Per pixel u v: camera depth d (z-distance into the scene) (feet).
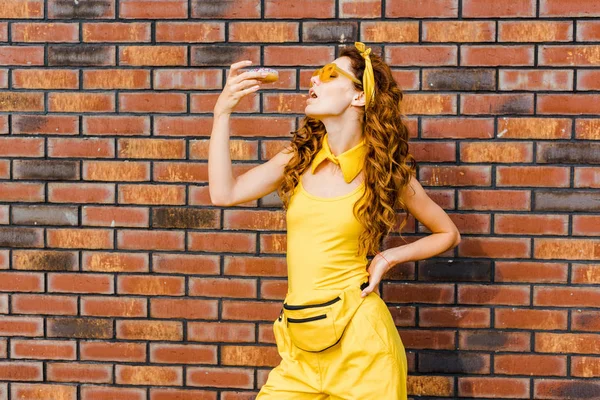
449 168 10.09
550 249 10.03
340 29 10.09
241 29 10.21
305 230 8.19
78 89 10.44
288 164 8.61
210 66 10.28
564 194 9.98
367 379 7.91
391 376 7.93
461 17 9.95
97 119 10.44
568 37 9.86
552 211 10.01
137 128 10.41
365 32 10.06
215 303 10.46
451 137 10.05
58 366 10.68
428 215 8.79
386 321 8.16
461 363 10.23
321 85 8.19
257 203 10.36
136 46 10.34
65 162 10.52
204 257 10.44
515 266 10.09
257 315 10.42
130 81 10.37
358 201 8.12
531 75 9.93
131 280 10.53
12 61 10.47
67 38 10.41
